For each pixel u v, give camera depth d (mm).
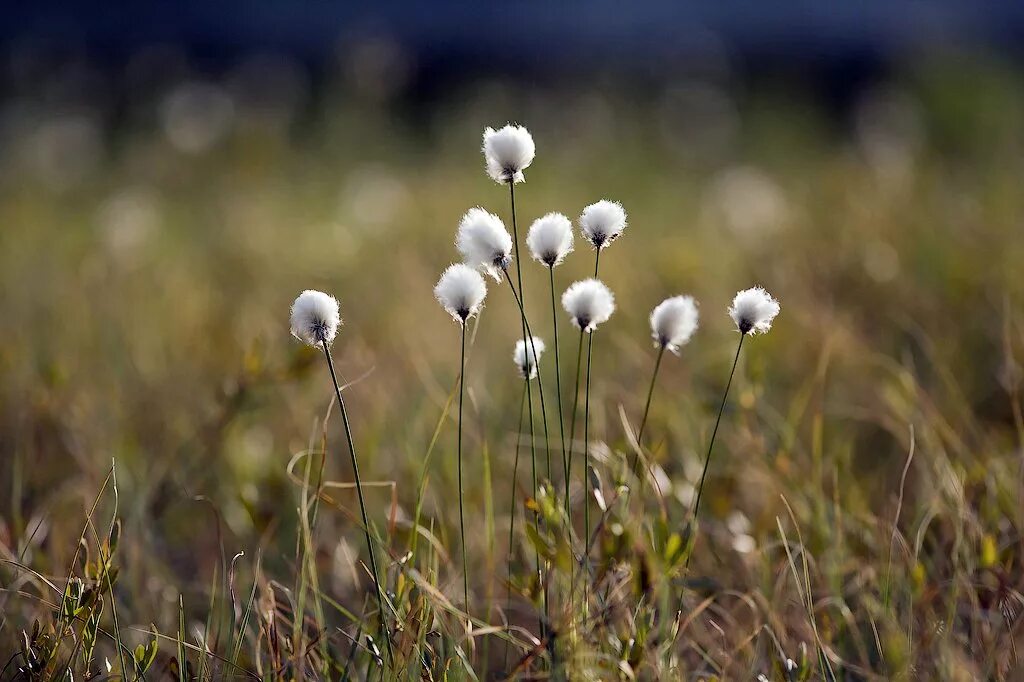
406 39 21906
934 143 14539
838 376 6535
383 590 3916
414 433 5688
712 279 8164
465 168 13883
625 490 3928
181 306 8172
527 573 4324
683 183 13562
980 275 7582
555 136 15578
